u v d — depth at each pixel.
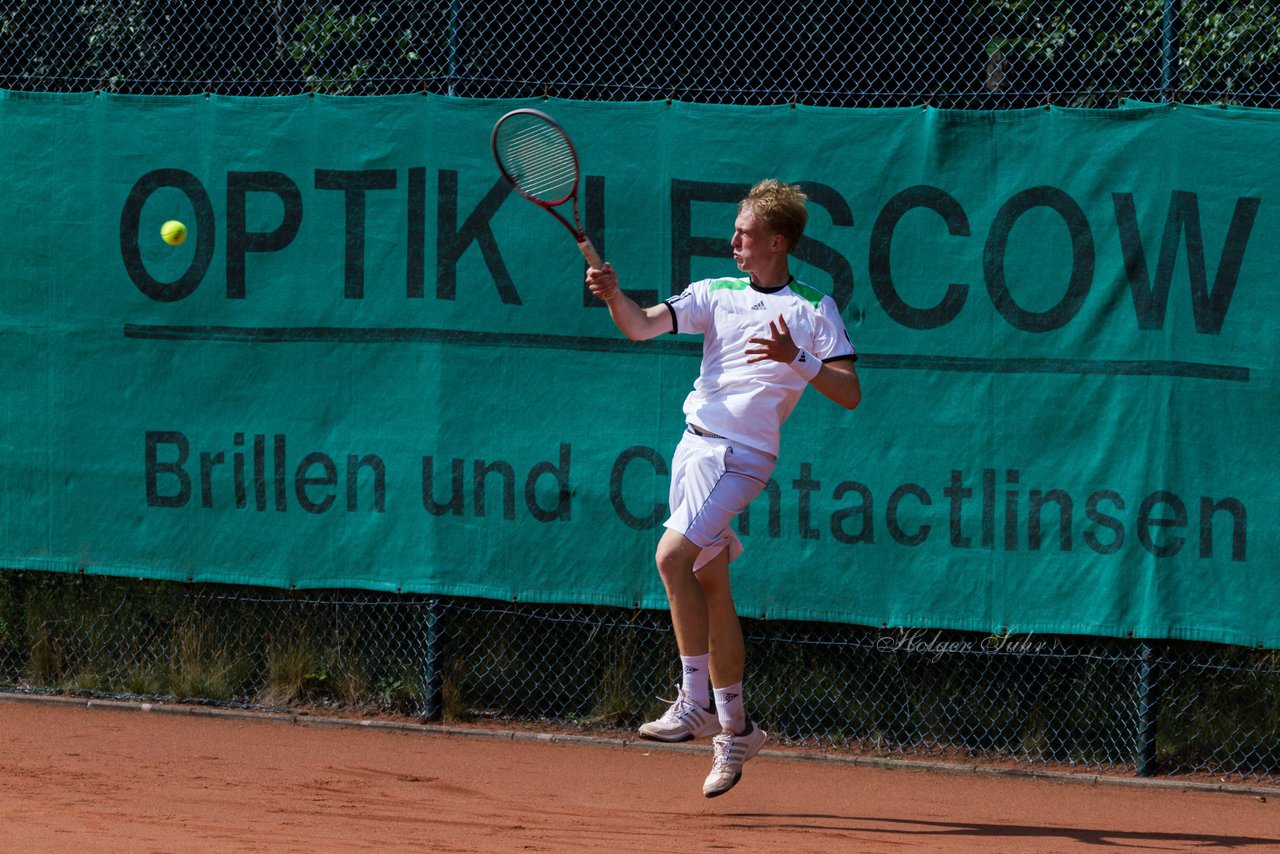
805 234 13.40
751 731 10.90
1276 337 12.64
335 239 14.16
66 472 14.66
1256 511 12.63
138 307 14.53
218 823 9.81
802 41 15.04
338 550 14.16
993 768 13.20
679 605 10.41
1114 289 12.86
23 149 14.69
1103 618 12.81
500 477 13.85
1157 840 10.88
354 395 14.14
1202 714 13.34
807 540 13.37
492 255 13.86
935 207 13.20
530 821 10.60
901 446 13.23
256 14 15.90
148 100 14.51
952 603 13.12
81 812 9.92
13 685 15.31
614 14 15.19
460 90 14.77
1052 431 12.97
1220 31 13.52
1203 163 12.75
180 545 14.47
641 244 13.70
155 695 15.03
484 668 14.62
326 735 13.98
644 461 13.65
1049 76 14.62
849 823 11.03
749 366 10.41
